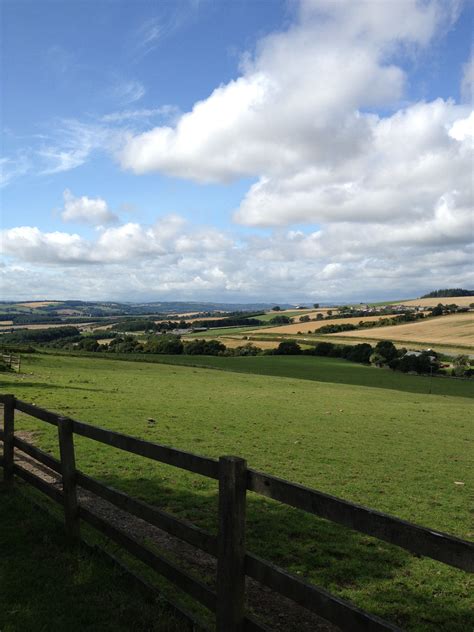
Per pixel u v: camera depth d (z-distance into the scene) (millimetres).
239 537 3461
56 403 19094
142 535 6336
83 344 108062
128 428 14930
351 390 46219
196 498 8297
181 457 4008
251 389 38438
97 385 30703
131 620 4023
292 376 64812
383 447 16078
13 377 30172
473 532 8062
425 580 5848
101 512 7125
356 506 2910
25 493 7086
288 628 4457
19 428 13016
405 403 36062
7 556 5141
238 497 3465
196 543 3848
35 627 3936
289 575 3180
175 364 66875
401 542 2688
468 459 15453
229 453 12703
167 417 18141
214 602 3643
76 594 4430
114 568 4824
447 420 26859
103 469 9867
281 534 7012
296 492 3215
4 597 4371
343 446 15469
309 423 20359
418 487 10930
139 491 8539
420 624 4840
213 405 24328
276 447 14125
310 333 133750
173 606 4102
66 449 5594
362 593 5410
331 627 4500
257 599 5012
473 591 5633
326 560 6227
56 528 5871
